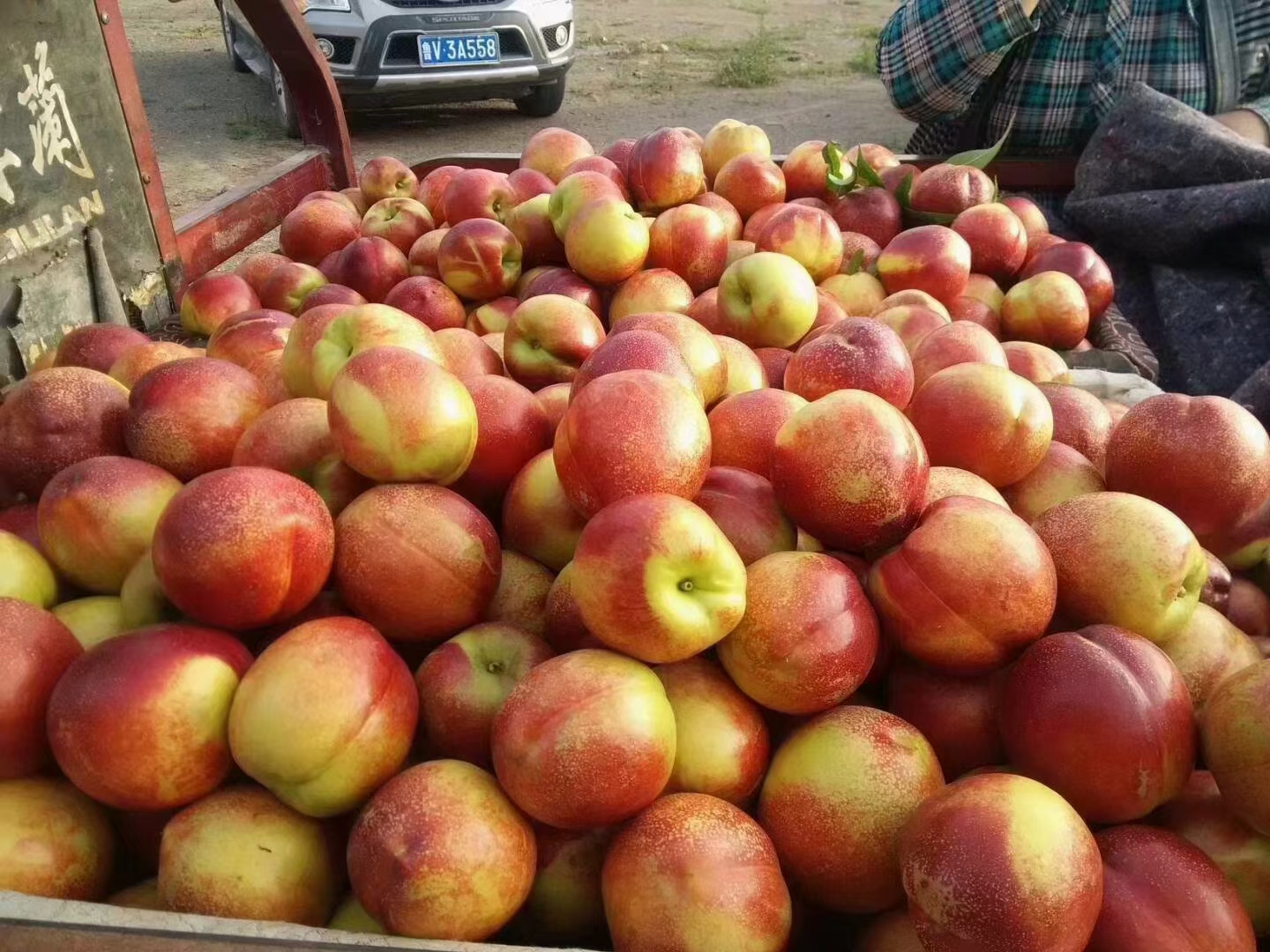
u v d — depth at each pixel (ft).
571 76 37.17
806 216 9.07
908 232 9.23
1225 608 5.57
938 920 3.60
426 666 4.66
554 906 4.28
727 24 46.70
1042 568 4.42
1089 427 6.53
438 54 28.04
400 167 11.28
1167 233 10.99
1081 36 13.34
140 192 9.21
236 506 4.30
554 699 3.99
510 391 5.75
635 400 4.78
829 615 4.28
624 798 3.95
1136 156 11.73
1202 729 4.32
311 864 4.11
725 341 7.02
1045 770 4.18
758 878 3.88
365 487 5.31
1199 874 3.85
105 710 3.95
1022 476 5.85
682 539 4.12
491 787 4.08
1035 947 3.44
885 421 4.72
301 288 9.12
